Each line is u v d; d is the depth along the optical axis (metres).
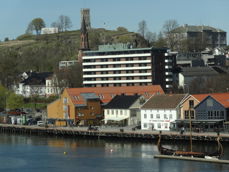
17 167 184.88
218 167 174.25
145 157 194.25
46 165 186.75
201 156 186.62
